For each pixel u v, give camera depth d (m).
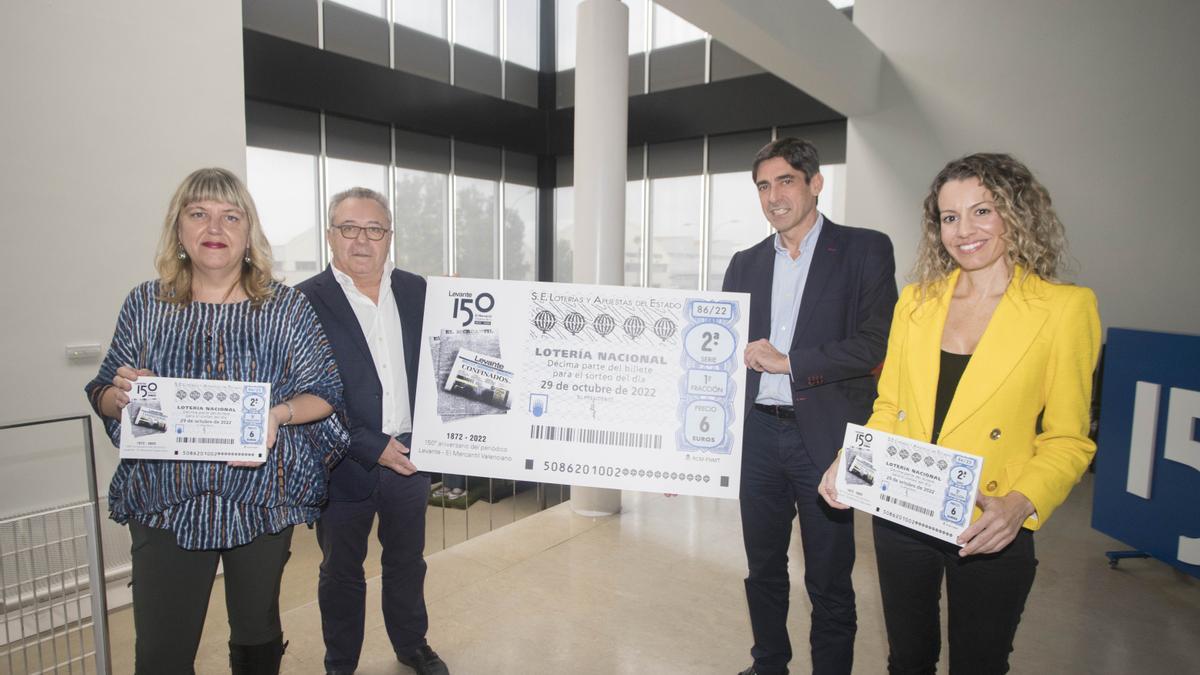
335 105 5.71
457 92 6.82
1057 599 2.92
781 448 1.91
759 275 2.00
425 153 6.91
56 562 2.85
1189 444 2.89
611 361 1.94
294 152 5.73
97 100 2.93
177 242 1.45
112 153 2.98
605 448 1.95
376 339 2.05
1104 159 5.06
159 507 1.42
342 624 2.13
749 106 6.62
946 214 1.31
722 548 3.48
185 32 3.18
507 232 8.00
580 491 3.94
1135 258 5.01
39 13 2.75
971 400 1.30
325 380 1.59
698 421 1.91
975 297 1.38
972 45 5.52
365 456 1.93
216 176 1.44
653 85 7.36
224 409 1.40
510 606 2.85
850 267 1.84
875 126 6.01
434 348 1.99
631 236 7.84
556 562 3.30
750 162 6.95
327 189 6.00
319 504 1.68
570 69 7.95
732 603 2.88
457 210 7.34
